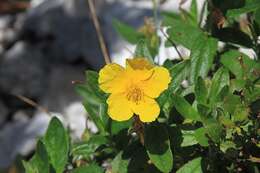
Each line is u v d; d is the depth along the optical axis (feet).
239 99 1.00
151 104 0.95
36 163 1.04
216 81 1.03
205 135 0.99
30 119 2.64
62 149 1.04
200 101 1.02
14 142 2.47
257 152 1.04
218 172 1.05
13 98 2.75
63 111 2.58
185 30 1.19
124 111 0.95
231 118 1.00
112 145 1.09
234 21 1.27
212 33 1.18
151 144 0.99
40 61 2.80
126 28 1.46
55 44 2.81
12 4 3.25
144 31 1.43
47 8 2.91
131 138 1.11
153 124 1.01
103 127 1.08
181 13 1.35
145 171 1.04
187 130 1.03
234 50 1.17
